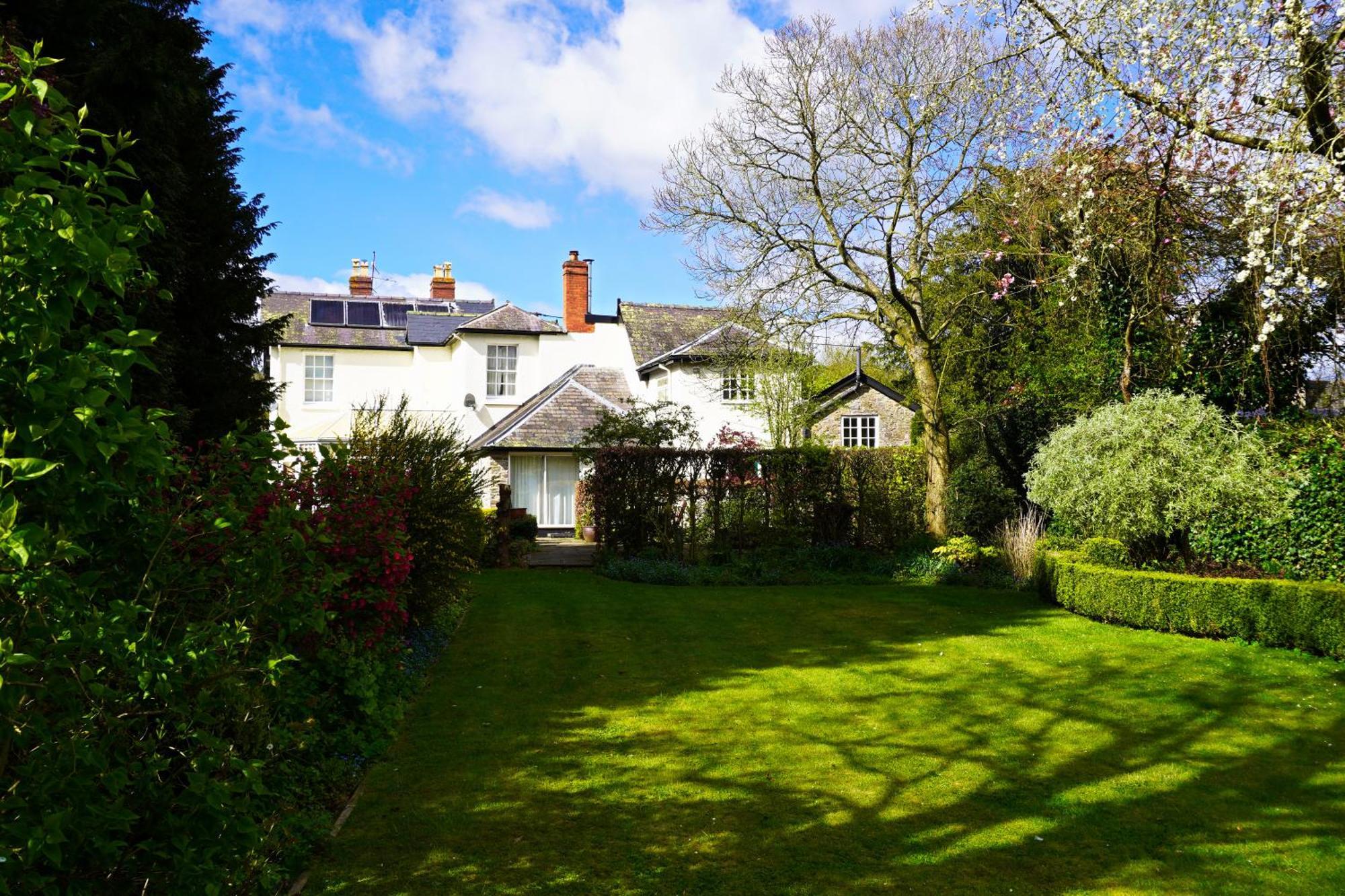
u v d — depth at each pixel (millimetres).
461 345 28719
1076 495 12523
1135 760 6180
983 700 7668
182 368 11734
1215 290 14305
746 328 18547
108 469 2484
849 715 7246
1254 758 6227
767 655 9500
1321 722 7027
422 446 10328
